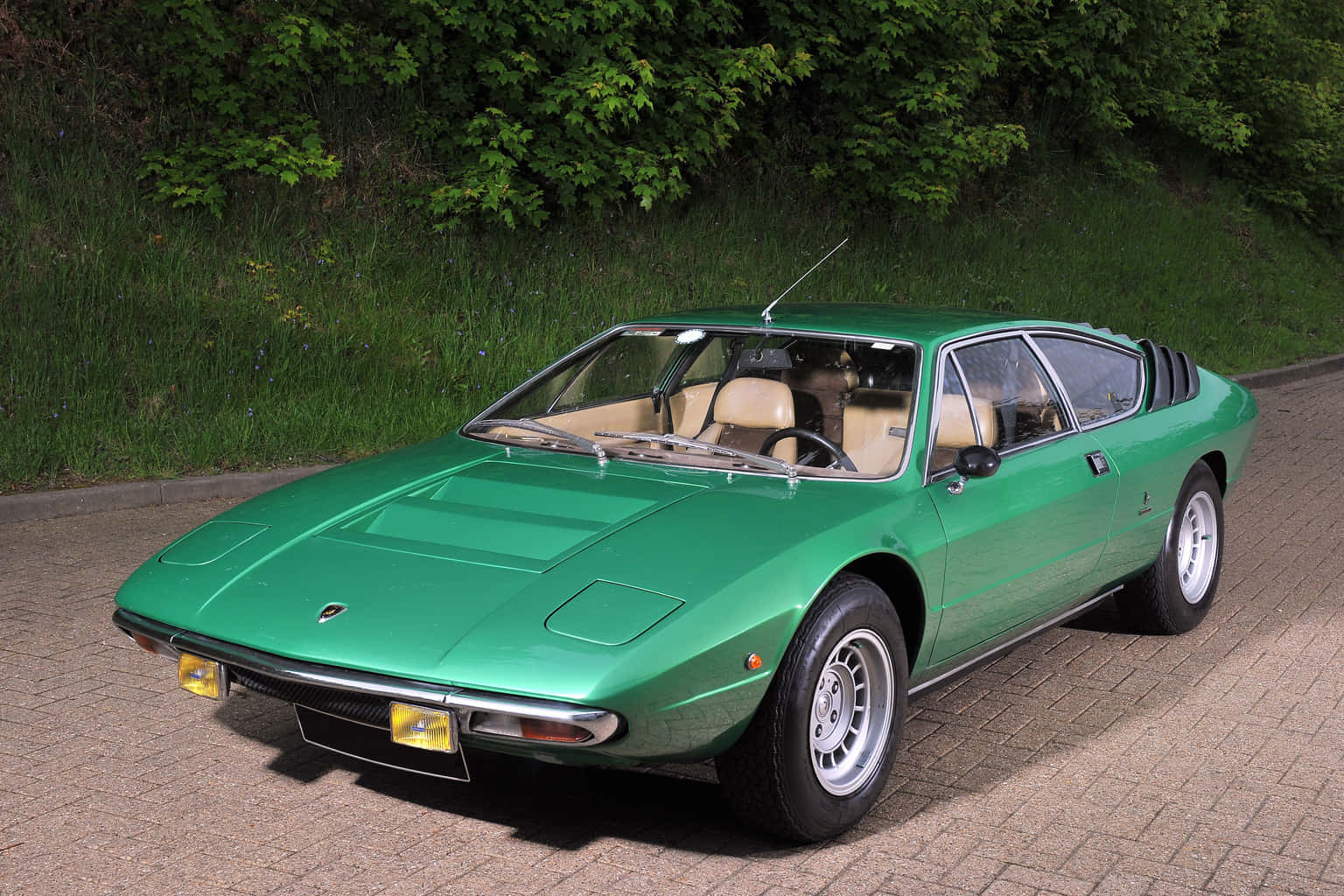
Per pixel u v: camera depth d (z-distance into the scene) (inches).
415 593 129.7
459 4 440.8
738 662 124.2
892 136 576.1
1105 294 647.8
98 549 257.6
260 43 429.1
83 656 193.9
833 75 564.1
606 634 120.2
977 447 157.4
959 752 164.7
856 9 547.2
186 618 134.8
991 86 719.1
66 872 126.6
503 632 121.5
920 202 589.6
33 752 157.9
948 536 152.1
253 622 130.4
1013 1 650.8
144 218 398.9
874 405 162.1
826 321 178.5
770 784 130.3
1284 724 176.7
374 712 124.4
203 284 390.3
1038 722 176.6
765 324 179.8
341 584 133.4
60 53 411.2
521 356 415.2
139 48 425.1
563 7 449.4
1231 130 796.6
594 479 155.9
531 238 470.9
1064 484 176.6
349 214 441.4
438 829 138.7
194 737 164.2
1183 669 200.2
